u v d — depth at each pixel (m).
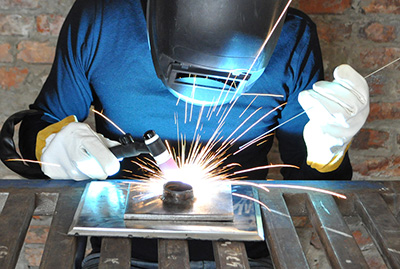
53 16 1.68
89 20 1.28
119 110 1.34
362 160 1.87
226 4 0.98
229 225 1.01
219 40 1.01
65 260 0.90
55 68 1.34
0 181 1.13
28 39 1.70
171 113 1.33
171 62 1.09
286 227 1.02
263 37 1.03
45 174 1.19
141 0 1.27
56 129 1.27
